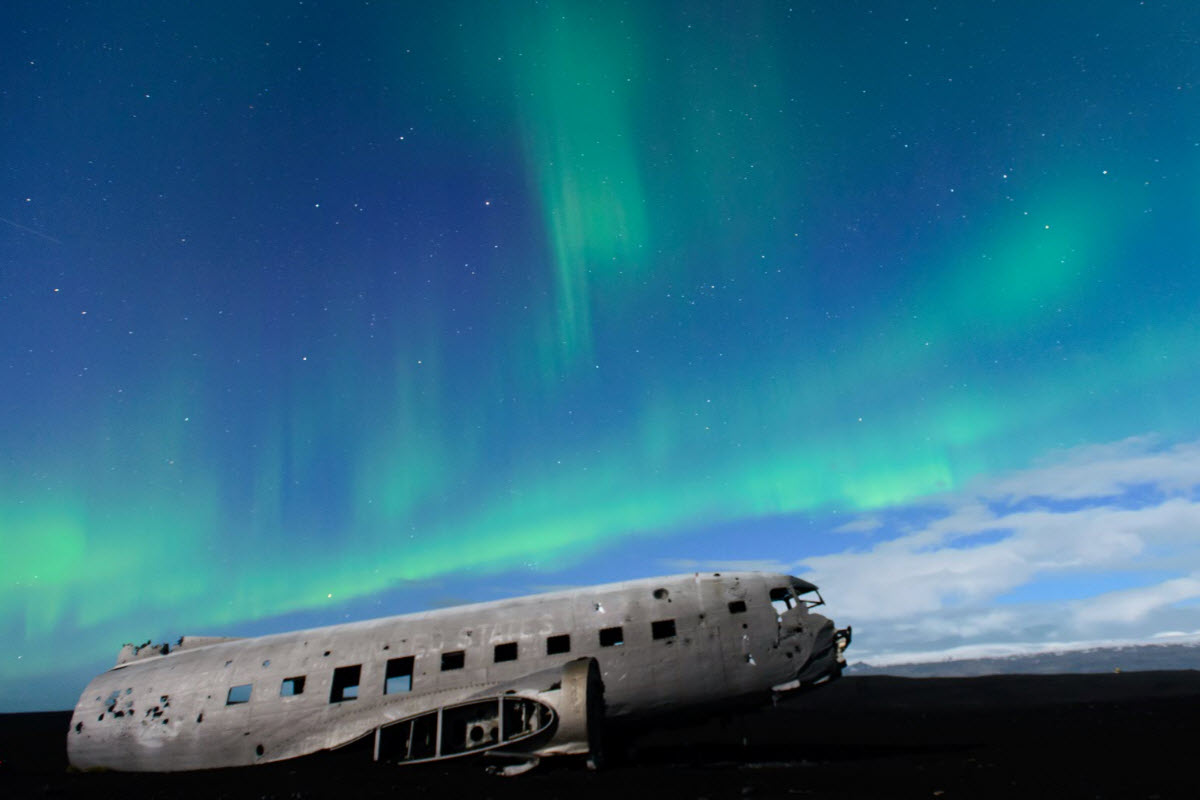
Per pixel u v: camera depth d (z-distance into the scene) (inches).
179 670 703.7
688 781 435.2
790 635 618.2
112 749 669.3
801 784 407.2
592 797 389.7
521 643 624.1
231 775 570.9
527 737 519.2
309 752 613.6
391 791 444.8
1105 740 567.2
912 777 421.1
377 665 643.5
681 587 650.2
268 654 688.4
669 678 595.2
